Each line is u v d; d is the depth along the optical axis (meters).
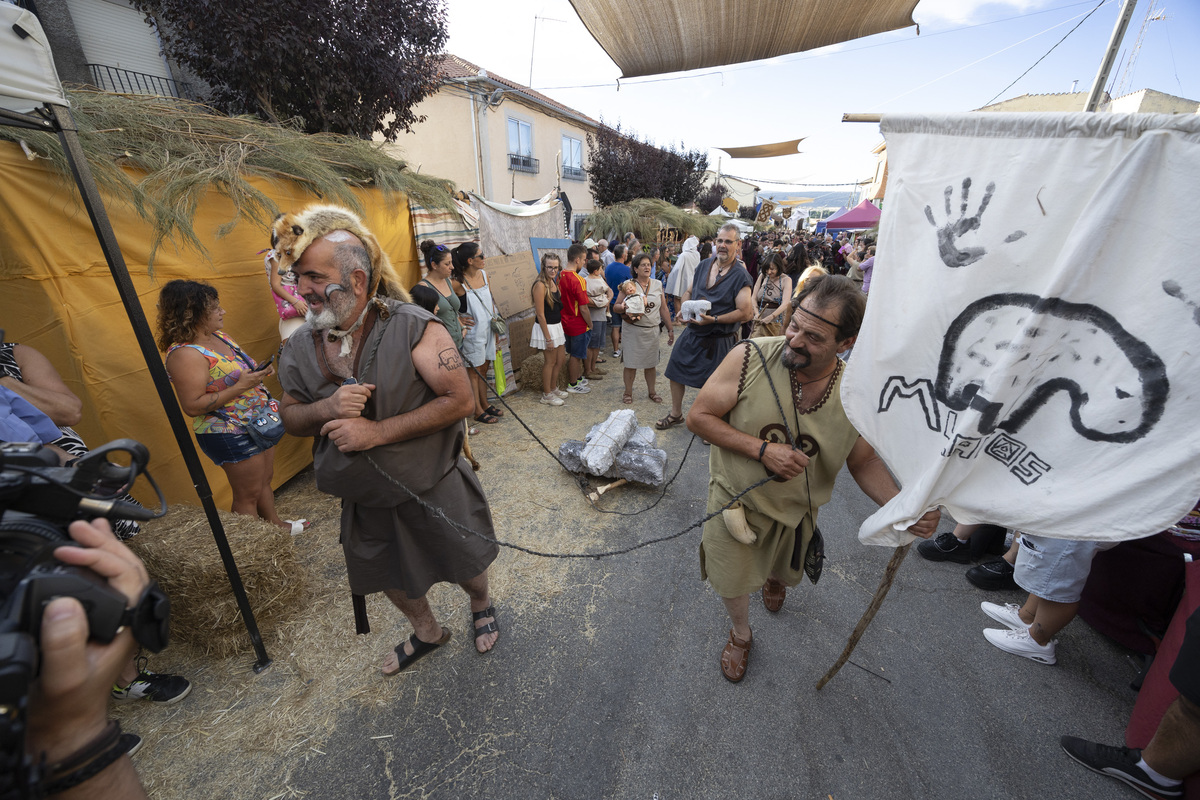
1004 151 1.05
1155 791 1.61
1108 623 2.20
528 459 4.20
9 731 0.53
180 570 2.08
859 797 1.67
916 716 1.95
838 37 3.20
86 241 2.37
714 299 4.27
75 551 0.67
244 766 1.76
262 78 5.38
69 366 2.39
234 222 2.90
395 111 6.79
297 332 1.64
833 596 2.62
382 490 1.63
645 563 2.88
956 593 2.63
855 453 1.79
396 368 1.55
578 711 1.97
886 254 1.25
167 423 2.77
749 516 1.84
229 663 2.17
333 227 1.46
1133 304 0.97
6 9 1.32
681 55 3.46
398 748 1.83
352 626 2.38
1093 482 1.08
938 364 1.23
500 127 14.49
